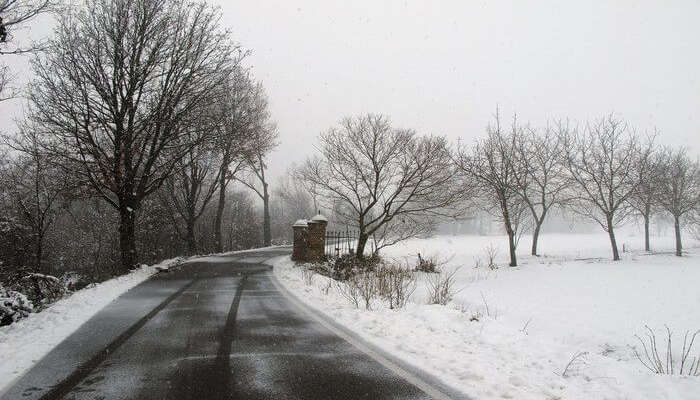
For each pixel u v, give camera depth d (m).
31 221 19.12
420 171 20.47
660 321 11.60
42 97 16.17
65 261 29.92
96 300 10.53
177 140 19.64
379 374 5.26
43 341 6.81
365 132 20.86
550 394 4.57
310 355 6.05
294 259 22.02
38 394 4.66
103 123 17.14
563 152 29.16
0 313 8.59
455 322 8.09
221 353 6.15
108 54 16.94
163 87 18.23
